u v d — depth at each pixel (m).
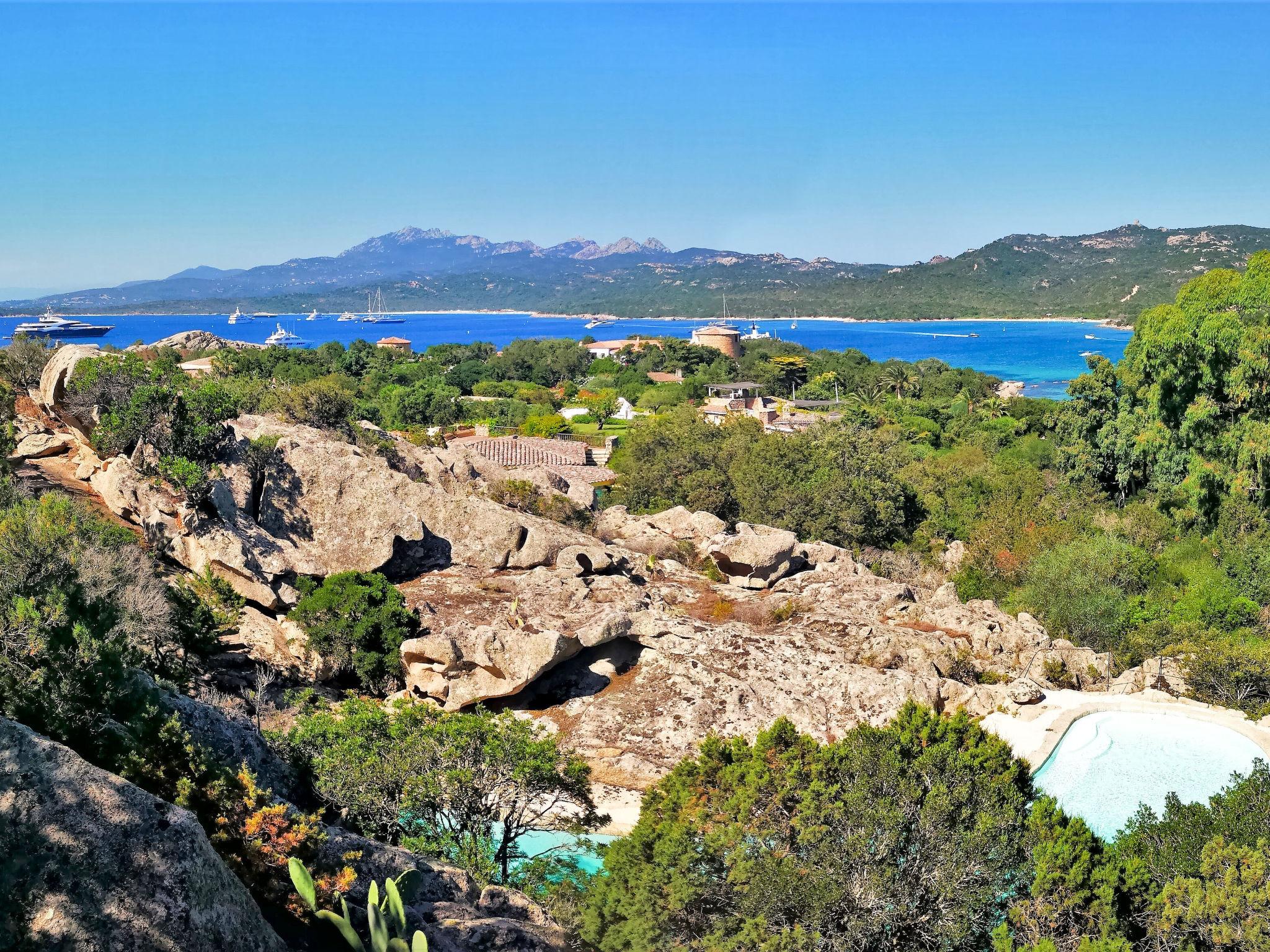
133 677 15.27
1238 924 16.48
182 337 193.75
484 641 34.03
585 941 16.72
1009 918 17.22
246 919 11.34
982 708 34.28
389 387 159.88
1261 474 58.69
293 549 38.81
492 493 52.34
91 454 42.91
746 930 16.50
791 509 61.62
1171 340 63.47
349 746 22.38
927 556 58.31
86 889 10.16
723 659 36.41
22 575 23.12
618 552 46.31
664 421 93.69
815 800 18.45
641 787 30.70
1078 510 63.56
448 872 17.27
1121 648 41.56
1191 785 28.36
